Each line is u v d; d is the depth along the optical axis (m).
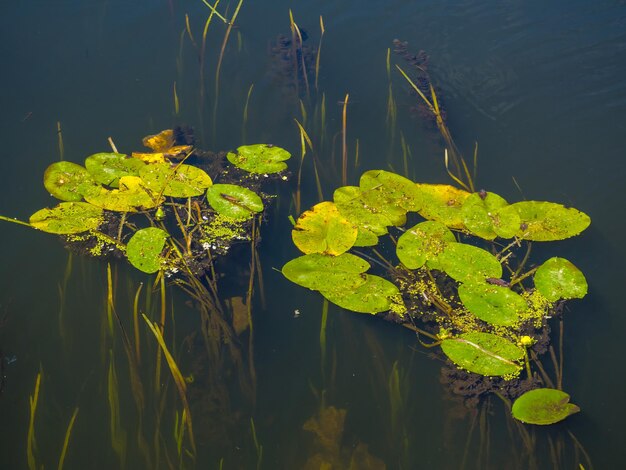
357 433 3.08
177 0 5.73
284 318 3.49
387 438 3.06
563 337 3.37
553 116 4.70
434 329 3.36
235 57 5.14
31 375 3.24
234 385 3.23
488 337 3.25
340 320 3.48
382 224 3.75
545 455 2.96
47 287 3.61
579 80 4.96
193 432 3.05
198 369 3.27
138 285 3.61
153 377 3.24
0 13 5.52
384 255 3.73
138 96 4.82
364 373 3.28
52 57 5.13
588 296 3.57
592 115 4.70
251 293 3.55
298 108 4.73
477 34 5.39
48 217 3.78
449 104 4.81
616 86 4.88
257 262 3.69
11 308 3.51
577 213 3.81
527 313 3.34
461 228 3.80
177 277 3.62
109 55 5.16
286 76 4.97
